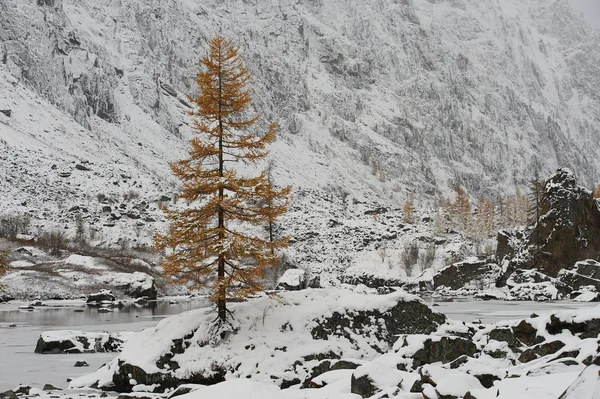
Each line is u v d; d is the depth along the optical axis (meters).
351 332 24.94
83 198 152.38
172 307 69.31
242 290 24.72
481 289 95.50
